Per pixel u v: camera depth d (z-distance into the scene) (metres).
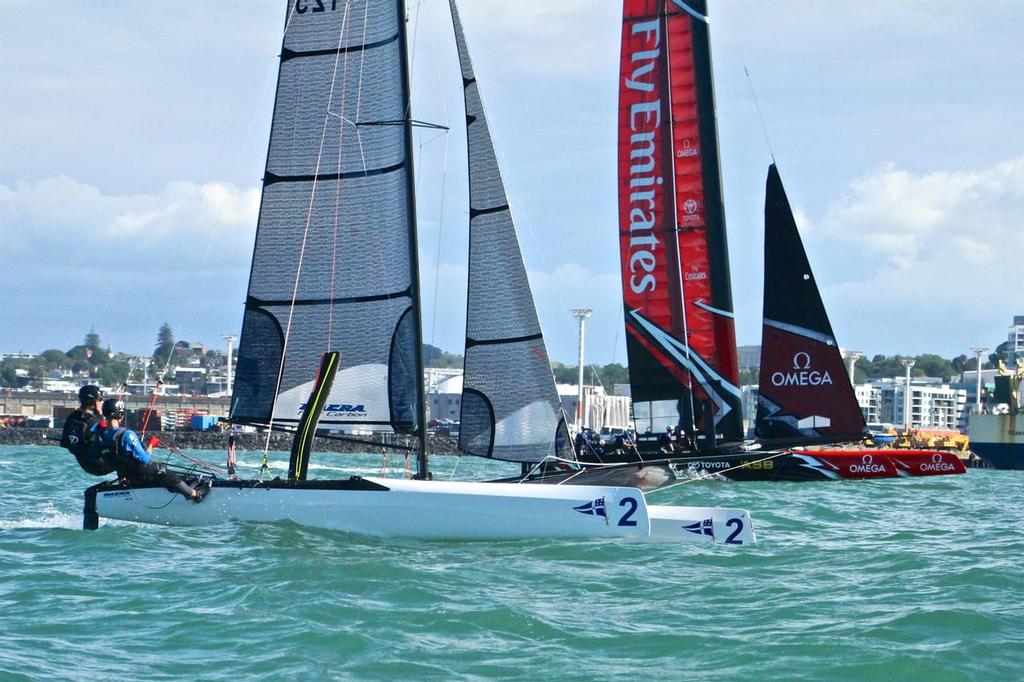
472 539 19.05
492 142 22.69
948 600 14.85
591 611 14.29
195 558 17.12
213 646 12.45
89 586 15.20
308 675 11.45
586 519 19.30
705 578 16.41
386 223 21.61
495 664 11.96
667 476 23.70
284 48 21.97
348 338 21.77
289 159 21.98
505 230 22.64
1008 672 11.88
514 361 22.61
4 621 13.32
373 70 21.66
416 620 13.65
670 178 35.88
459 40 22.91
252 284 22.11
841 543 20.11
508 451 22.66
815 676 11.66
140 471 19.59
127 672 11.48
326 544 18.38
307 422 20.52
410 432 21.44
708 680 11.50
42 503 26.66
